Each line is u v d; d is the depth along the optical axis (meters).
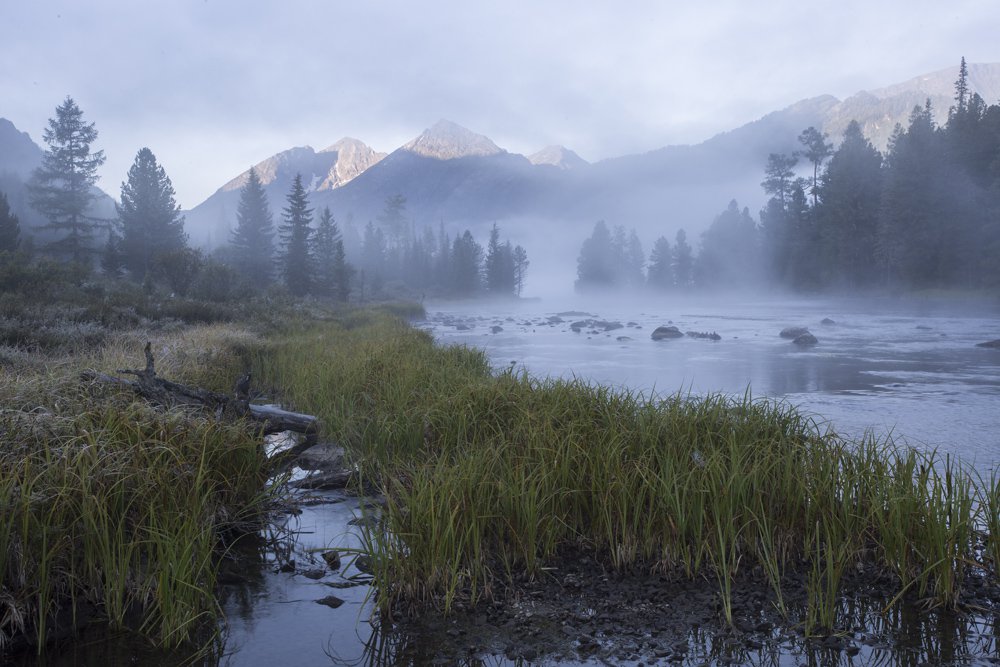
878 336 30.97
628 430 5.99
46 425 5.04
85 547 4.01
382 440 7.18
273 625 3.91
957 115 84.38
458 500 4.43
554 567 4.64
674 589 4.36
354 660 3.51
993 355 22.28
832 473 4.92
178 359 11.62
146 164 74.38
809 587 4.25
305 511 5.96
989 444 8.73
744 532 4.75
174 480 4.77
